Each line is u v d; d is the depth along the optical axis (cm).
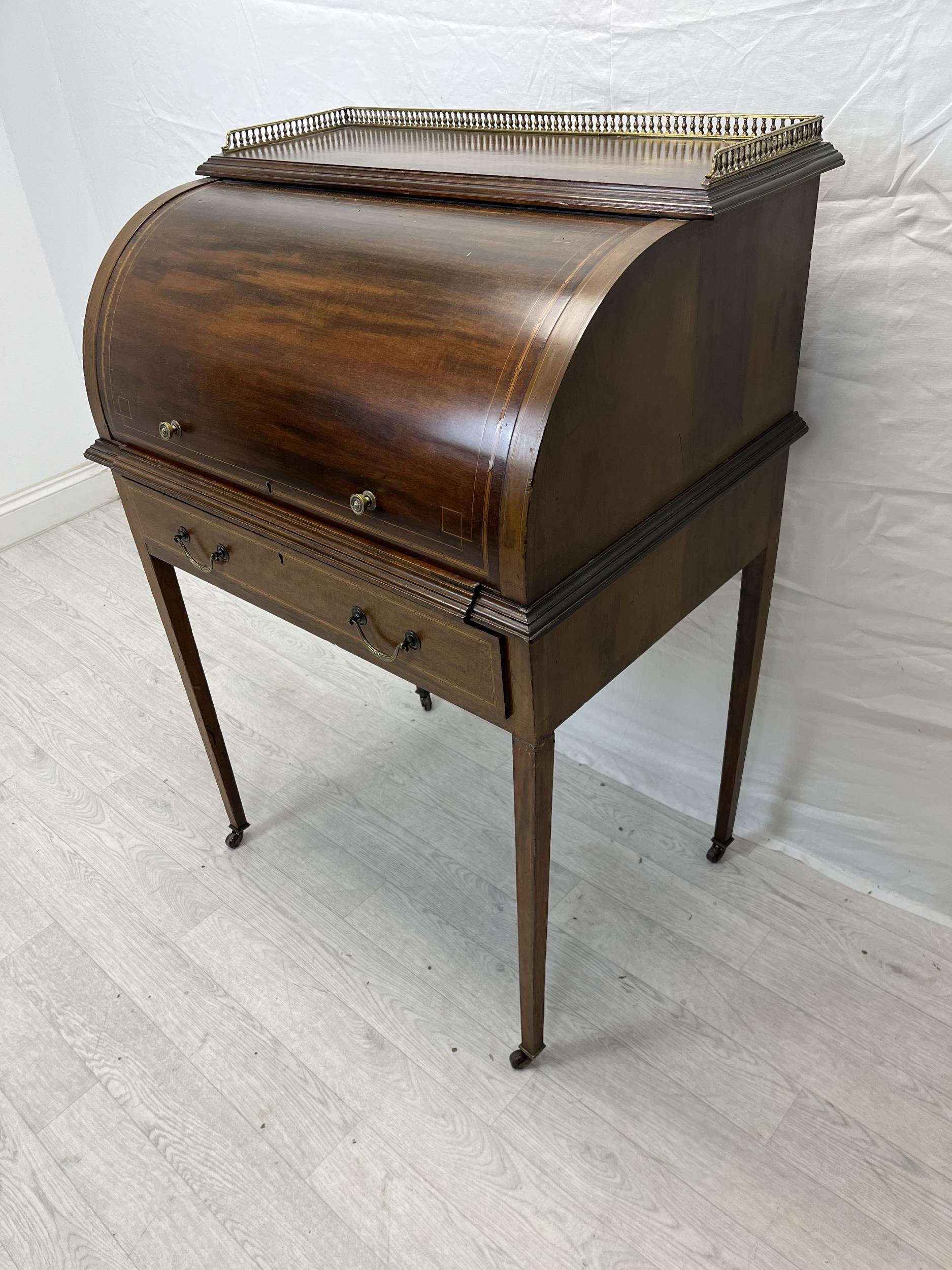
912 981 146
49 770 199
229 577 134
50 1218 125
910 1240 116
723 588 155
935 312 119
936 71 106
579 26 132
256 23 178
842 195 119
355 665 223
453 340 95
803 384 133
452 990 150
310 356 106
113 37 209
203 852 178
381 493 101
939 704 143
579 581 97
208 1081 140
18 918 167
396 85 163
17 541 285
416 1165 128
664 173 102
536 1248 118
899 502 133
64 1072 142
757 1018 142
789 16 113
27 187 254
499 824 180
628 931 157
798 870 166
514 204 105
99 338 132
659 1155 127
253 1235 122
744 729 153
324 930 161
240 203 127
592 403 91
